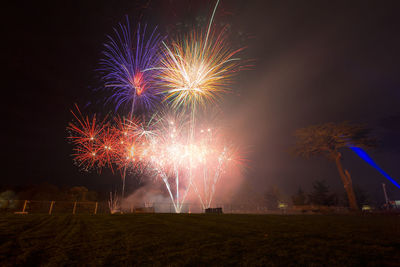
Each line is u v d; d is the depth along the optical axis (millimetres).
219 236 10617
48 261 6938
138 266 6551
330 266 6375
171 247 8578
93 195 48969
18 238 9906
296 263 6652
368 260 6824
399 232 11539
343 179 47406
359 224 14930
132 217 19594
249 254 7543
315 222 16125
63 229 12789
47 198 43750
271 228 13070
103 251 8047
